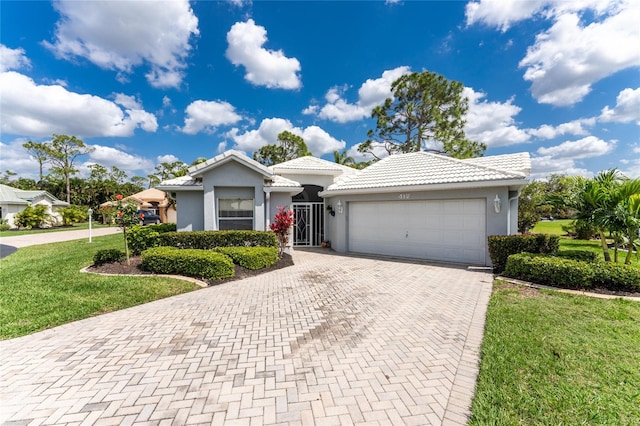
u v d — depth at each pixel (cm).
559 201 933
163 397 334
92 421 295
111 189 5694
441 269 1062
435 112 2394
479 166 1179
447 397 330
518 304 635
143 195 3284
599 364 383
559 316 558
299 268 1095
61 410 312
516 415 293
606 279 714
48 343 472
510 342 450
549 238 963
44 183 5981
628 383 342
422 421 292
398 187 1253
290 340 485
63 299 674
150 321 566
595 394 323
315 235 1819
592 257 905
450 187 1136
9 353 439
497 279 880
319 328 535
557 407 303
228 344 470
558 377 357
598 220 829
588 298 666
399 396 333
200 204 1365
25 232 2989
